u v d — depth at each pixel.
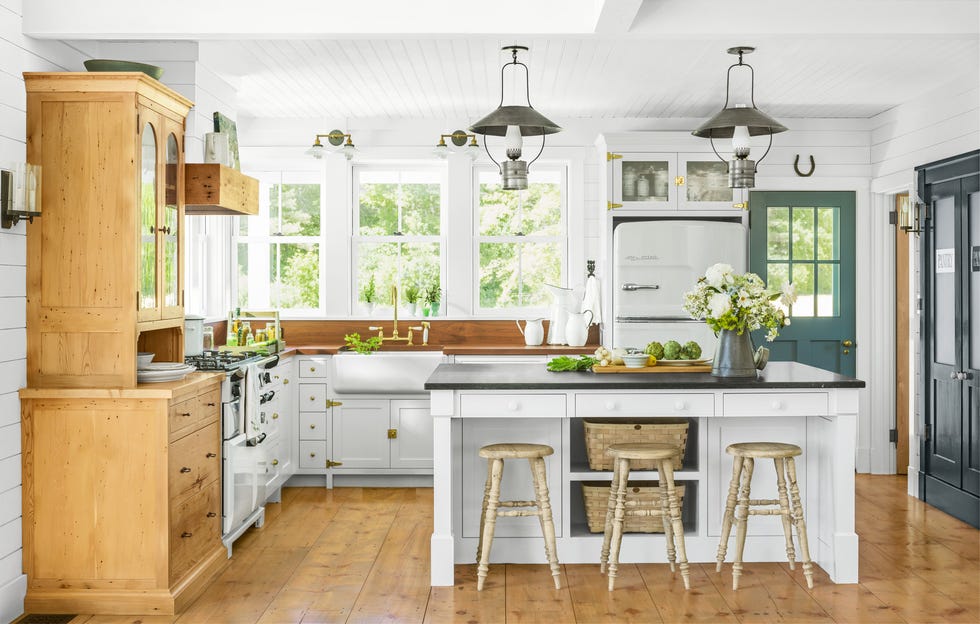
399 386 6.04
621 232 6.22
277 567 4.26
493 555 4.28
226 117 5.00
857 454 6.57
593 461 4.27
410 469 6.11
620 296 6.22
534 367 4.74
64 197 3.61
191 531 3.89
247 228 6.93
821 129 6.60
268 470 5.26
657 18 3.88
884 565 4.27
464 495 4.28
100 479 3.59
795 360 6.62
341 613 3.62
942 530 4.93
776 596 3.82
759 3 3.87
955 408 5.28
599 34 3.88
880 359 6.55
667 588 3.92
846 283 6.61
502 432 4.25
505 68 5.13
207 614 3.61
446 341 6.73
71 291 3.62
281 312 6.86
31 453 3.59
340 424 6.12
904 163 6.03
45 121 3.60
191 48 4.61
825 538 4.16
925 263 5.65
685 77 5.34
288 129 6.62
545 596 3.82
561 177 6.84
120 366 3.61
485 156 6.70
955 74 5.22
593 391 4.03
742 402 4.03
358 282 6.91
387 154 6.66
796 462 4.31
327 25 3.87
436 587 3.95
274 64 5.03
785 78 5.35
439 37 3.93
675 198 6.30
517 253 6.89
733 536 4.29
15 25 3.61
